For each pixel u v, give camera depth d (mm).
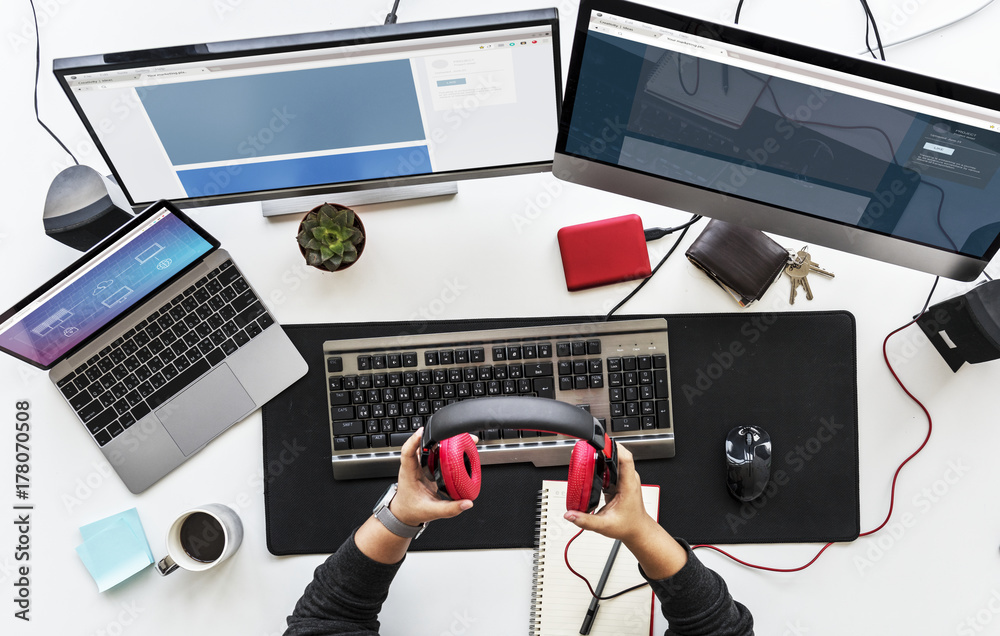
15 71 1104
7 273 1101
